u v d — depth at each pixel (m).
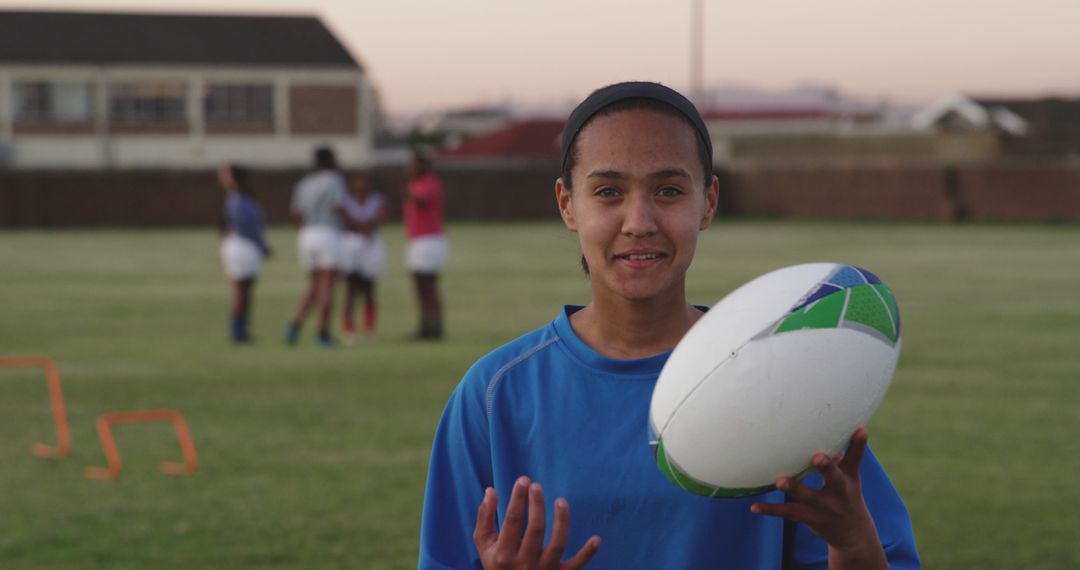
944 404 9.20
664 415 1.92
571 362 2.16
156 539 5.83
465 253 26.55
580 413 2.13
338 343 13.06
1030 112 70.19
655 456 1.98
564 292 18.30
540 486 2.05
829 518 1.84
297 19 60.78
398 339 13.35
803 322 1.88
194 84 57.94
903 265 22.44
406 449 7.81
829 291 1.91
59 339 13.31
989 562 5.43
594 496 2.09
